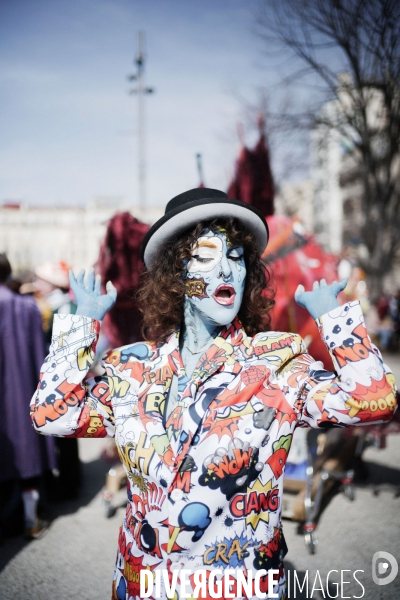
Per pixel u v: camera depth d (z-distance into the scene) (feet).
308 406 4.20
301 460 10.25
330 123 26.63
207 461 3.96
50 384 4.38
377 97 23.93
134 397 4.33
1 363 10.05
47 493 12.12
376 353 4.10
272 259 10.68
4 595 8.26
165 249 4.90
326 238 64.18
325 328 4.20
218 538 3.96
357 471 12.82
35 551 9.83
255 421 4.07
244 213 4.72
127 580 4.19
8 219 159.12
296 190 41.09
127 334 11.10
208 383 4.19
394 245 36.78
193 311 4.73
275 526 4.16
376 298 38.19
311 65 23.30
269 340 4.55
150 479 4.04
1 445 9.95
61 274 13.44
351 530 10.23
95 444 17.19
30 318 10.68
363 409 3.94
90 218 156.97
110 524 10.96
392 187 31.53
